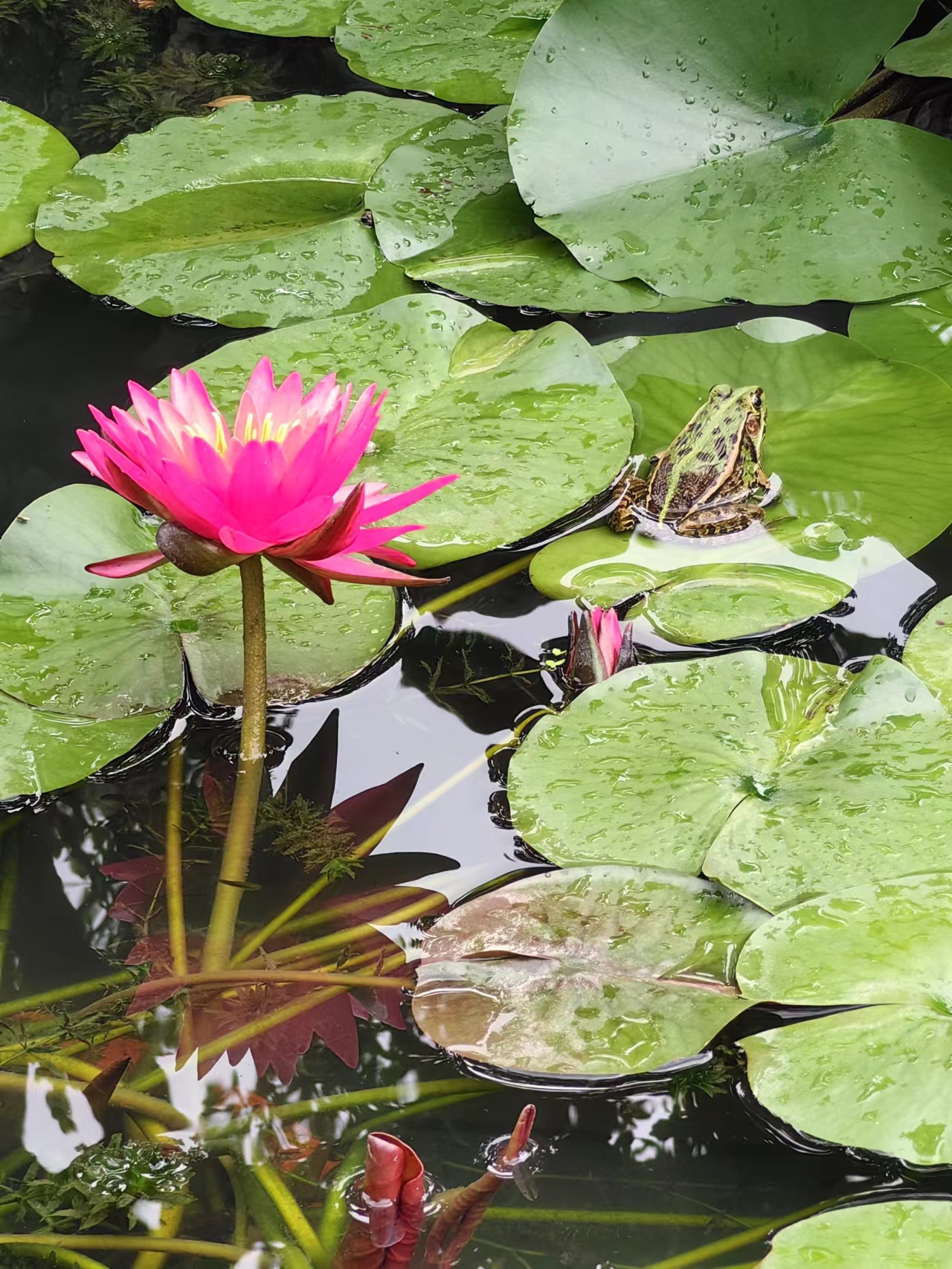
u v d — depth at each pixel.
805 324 2.13
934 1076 1.78
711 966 1.83
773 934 1.83
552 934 1.84
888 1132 1.77
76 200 2.26
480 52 2.49
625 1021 1.81
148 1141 1.79
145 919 1.87
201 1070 1.81
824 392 2.09
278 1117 1.80
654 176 2.18
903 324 2.13
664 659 1.96
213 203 2.26
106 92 2.50
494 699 1.95
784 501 2.03
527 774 1.90
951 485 2.02
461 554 1.99
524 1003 1.82
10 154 2.31
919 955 1.82
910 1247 1.75
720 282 2.13
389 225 2.22
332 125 2.34
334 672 1.95
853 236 2.14
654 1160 1.79
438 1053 1.82
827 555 2.00
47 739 1.91
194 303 2.17
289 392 1.89
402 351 2.11
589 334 2.18
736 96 2.18
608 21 2.18
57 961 1.85
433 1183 1.78
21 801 1.91
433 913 1.87
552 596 2.01
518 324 2.18
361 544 1.87
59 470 2.06
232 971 1.84
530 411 2.07
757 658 1.94
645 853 1.86
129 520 2.00
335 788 1.91
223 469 1.84
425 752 1.93
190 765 1.92
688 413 2.09
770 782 1.88
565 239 2.16
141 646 1.95
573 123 2.18
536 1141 1.79
